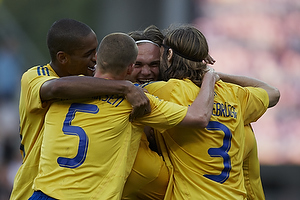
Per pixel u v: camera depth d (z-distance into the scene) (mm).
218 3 39281
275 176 38250
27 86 11852
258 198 14180
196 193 11797
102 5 58938
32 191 12242
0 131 38906
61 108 11430
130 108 11281
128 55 11203
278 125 37562
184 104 12023
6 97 41438
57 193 10711
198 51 12594
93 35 12047
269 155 37375
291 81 38219
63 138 11078
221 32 39125
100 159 10930
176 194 12000
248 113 13172
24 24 67438
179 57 12688
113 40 11242
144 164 11938
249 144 13461
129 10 50219
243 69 38625
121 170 11031
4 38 45438
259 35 38438
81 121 11117
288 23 38344
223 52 38906
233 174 12250
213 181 11883
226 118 12359
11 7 67562
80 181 10766
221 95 12617
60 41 11781
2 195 35094
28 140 12430
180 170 12047
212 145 12031
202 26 39594
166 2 43406
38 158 12133
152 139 13016
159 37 14461
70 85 10828
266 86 14023
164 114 11352
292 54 38250
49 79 11352
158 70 14234
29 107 11734
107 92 10977
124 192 12211
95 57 12172
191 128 11570
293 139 37562
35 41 66938
